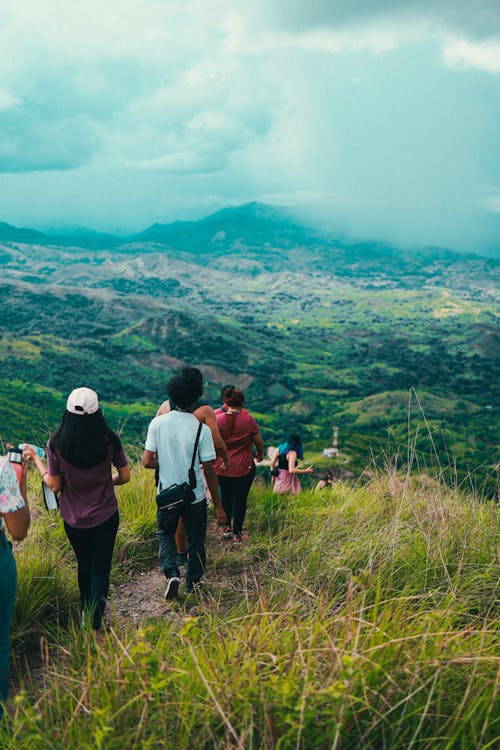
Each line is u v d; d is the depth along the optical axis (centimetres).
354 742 179
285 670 203
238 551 454
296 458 655
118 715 196
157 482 405
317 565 365
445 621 253
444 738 177
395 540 356
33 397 17750
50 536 441
